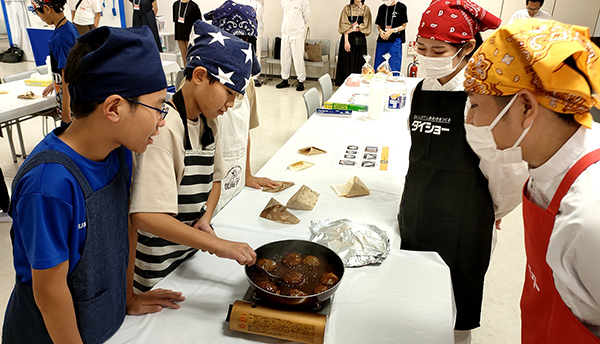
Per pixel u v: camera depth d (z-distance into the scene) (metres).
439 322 1.01
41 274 0.75
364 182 1.89
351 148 2.33
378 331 0.98
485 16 1.33
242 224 1.46
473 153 1.32
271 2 7.59
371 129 2.70
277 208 1.53
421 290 1.12
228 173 1.68
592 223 0.67
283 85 7.35
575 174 0.74
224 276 1.17
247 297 1.02
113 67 0.73
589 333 0.76
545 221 0.80
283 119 5.38
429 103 1.36
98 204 0.84
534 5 4.53
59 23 2.92
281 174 1.97
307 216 1.56
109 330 0.93
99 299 0.88
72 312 0.82
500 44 0.74
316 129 2.70
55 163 0.75
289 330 0.91
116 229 0.92
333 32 7.52
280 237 1.38
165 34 7.35
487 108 0.80
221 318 1.01
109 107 0.75
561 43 0.69
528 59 0.71
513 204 1.38
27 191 0.73
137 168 1.00
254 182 1.82
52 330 0.81
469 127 0.87
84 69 0.72
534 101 0.74
